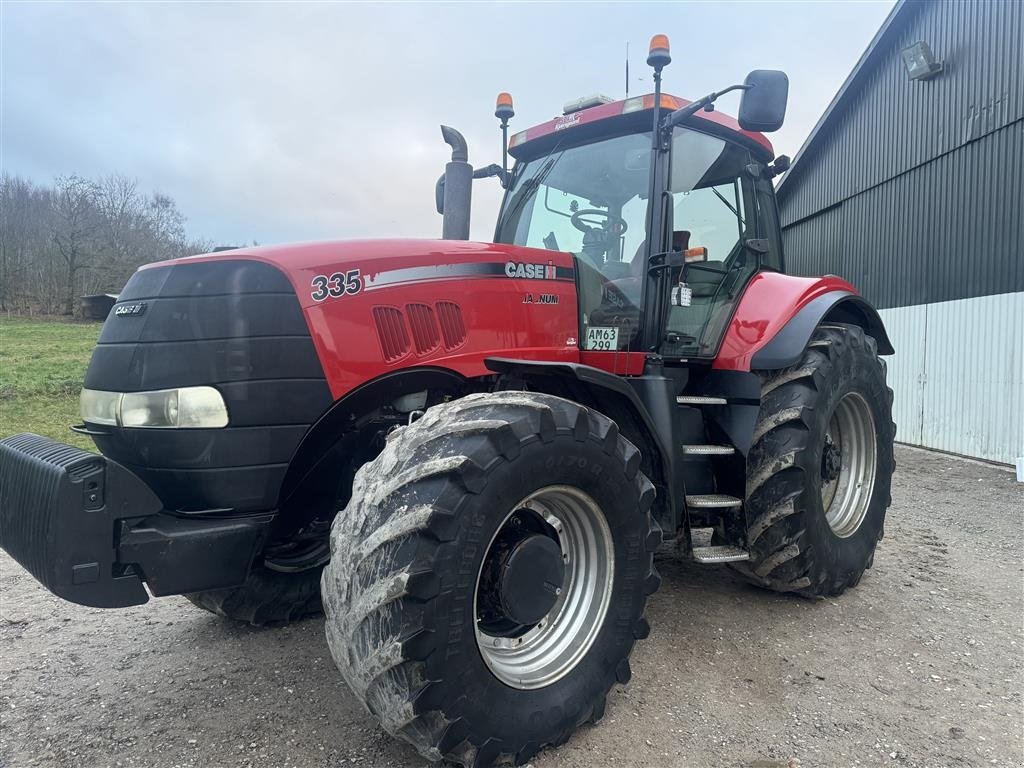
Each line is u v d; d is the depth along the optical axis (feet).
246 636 10.13
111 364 7.70
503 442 6.53
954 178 29.58
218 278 7.42
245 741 7.39
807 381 10.66
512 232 12.14
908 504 19.36
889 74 34.24
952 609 11.28
